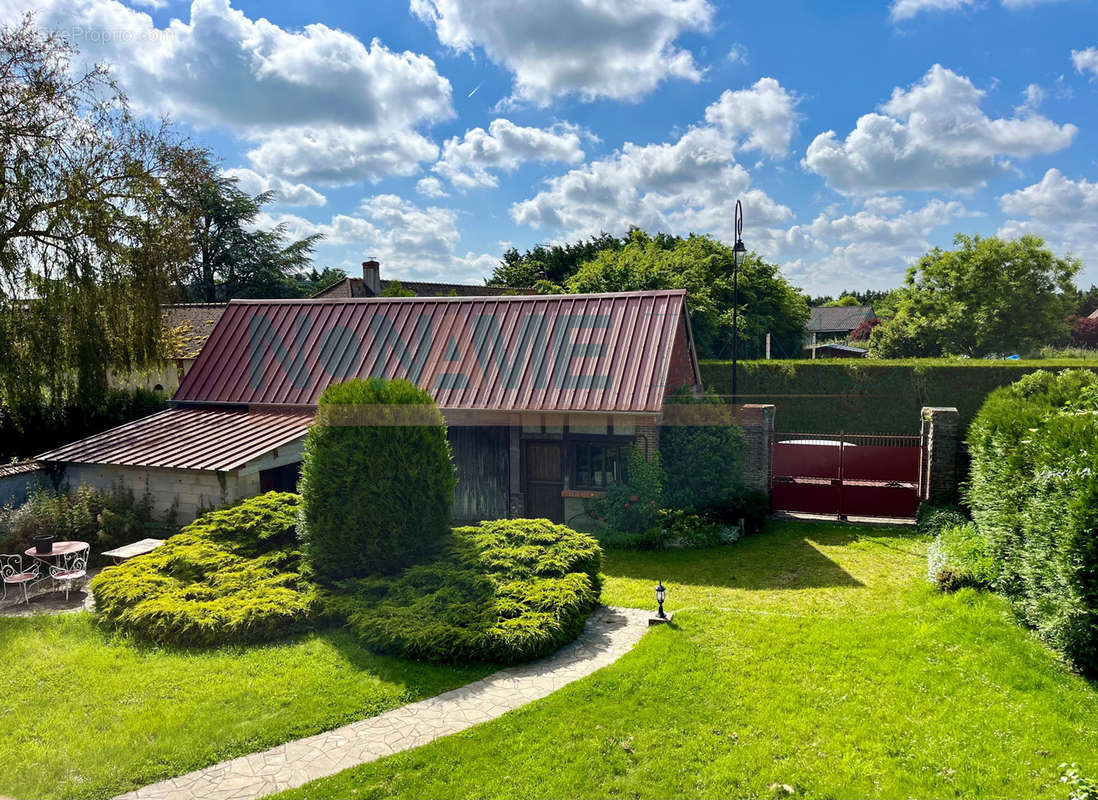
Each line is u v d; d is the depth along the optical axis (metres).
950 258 41.66
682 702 6.78
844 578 11.36
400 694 7.03
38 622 9.18
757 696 6.86
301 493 9.88
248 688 7.14
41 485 14.05
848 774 5.52
